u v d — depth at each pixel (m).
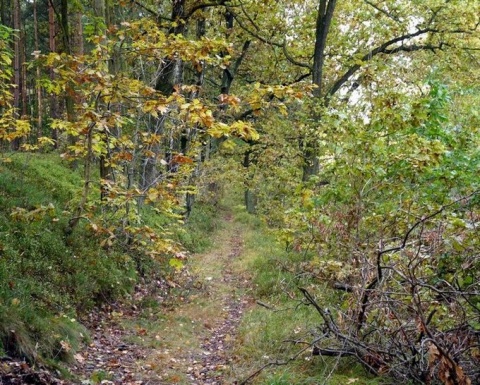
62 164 15.72
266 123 17.89
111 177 10.75
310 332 6.57
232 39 17.94
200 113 6.67
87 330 7.21
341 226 7.61
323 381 5.44
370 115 8.79
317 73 15.59
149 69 11.77
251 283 11.88
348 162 8.26
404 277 5.09
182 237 16.31
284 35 18.02
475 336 5.05
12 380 4.82
